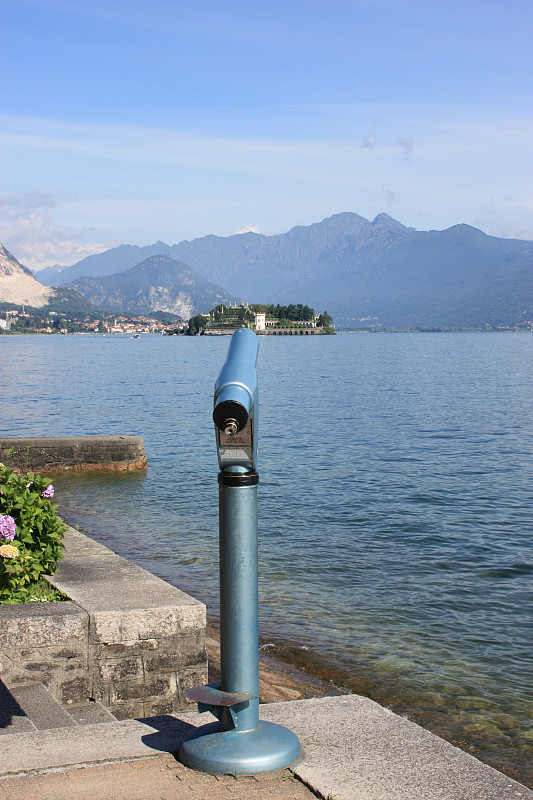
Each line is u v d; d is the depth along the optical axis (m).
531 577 12.18
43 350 186.88
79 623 5.08
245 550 3.35
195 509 17.45
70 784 2.97
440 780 2.94
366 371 94.44
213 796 2.87
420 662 8.45
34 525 6.09
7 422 36.84
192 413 41.38
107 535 14.80
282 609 10.30
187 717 3.70
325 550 13.74
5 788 2.94
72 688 5.09
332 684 7.79
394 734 3.38
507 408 46.59
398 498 18.98
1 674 4.96
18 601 5.54
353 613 10.19
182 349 191.88
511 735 6.73
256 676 3.41
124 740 3.40
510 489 20.33
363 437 32.09
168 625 5.27
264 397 54.59
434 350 193.25
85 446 22.69
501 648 8.95
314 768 3.05
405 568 12.68
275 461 25.19
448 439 31.61
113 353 162.25
